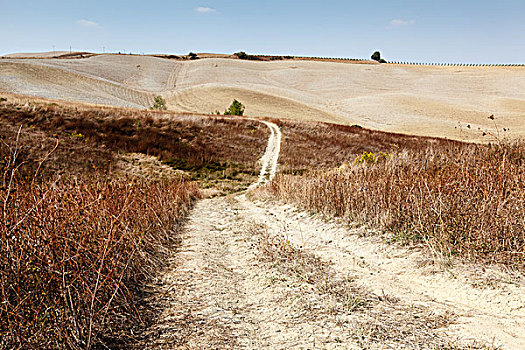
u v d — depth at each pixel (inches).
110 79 3971.5
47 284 122.9
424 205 233.5
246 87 3912.4
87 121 1208.2
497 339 117.8
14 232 124.7
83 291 130.7
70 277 133.6
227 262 239.9
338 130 1739.7
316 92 4217.5
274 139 1504.7
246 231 336.8
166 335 133.1
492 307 141.8
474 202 208.4
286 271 205.6
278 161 1258.6
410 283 178.4
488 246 184.2
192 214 482.9
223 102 3225.9
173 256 251.0
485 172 226.1
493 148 285.7
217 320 146.9
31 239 133.1
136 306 158.1
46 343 113.8
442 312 142.3
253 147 1393.9
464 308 144.6
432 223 216.8
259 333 135.0
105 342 125.4
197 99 3356.3
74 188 194.9
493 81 4554.6
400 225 247.9
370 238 253.0
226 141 1393.9
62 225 146.9
